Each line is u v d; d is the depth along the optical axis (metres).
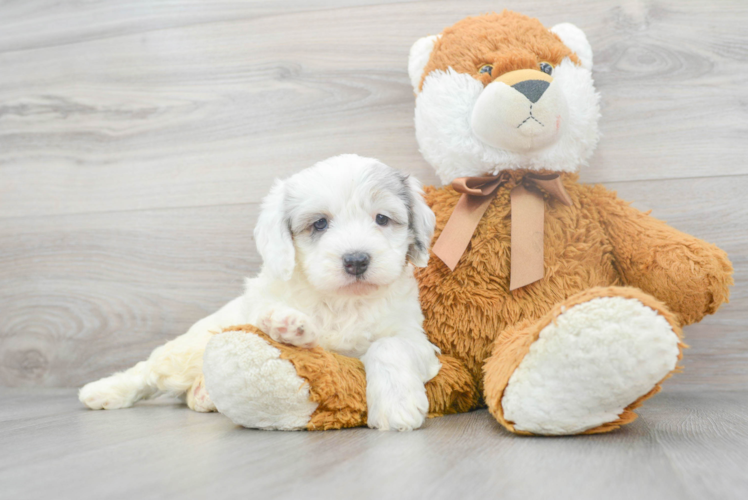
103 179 2.53
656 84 2.11
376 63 2.30
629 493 0.85
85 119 2.56
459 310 1.67
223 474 0.98
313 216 1.56
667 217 2.09
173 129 2.47
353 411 1.38
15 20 2.63
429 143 1.84
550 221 1.72
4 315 2.59
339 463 1.04
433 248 1.71
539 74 1.64
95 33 2.55
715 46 2.08
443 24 2.25
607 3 2.13
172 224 2.46
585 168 2.14
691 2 2.09
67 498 0.88
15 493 0.91
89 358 2.50
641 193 2.11
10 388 2.53
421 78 1.90
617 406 1.19
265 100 2.39
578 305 1.15
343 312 1.58
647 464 1.01
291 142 2.37
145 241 2.48
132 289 2.48
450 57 1.79
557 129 1.65
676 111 2.09
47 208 2.57
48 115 2.59
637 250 1.67
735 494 0.85
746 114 2.05
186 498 0.86
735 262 2.04
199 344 1.81
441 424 1.43
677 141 2.09
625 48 2.12
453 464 1.02
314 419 1.36
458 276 1.70
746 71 2.06
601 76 2.13
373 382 1.39
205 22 2.45
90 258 2.53
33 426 1.54
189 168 2.46
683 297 1.59
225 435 1.34
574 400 1.18
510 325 1.64
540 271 1.63
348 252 1.46
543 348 1.18
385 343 1.44
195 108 2.46
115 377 1.94
